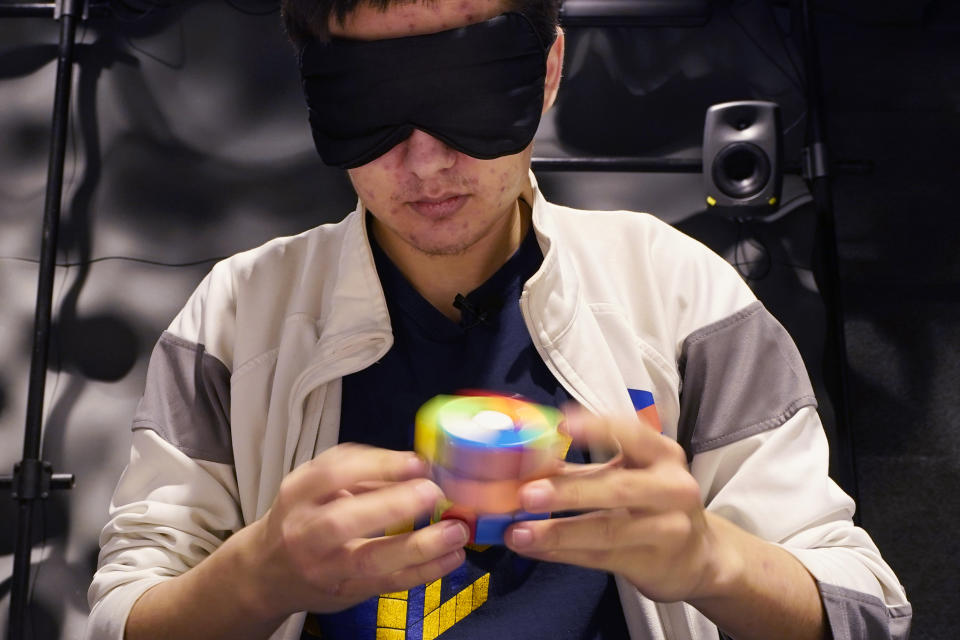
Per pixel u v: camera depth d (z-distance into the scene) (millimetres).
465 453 787
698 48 2957
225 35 2838
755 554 920
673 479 805
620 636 1037
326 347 1095
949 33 3055
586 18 2867
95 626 986
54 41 2816
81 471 2557
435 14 925
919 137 2996
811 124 2848
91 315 2652
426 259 1111
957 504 2773
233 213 2750
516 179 994
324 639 1051
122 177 2742
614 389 1092
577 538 784
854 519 2561
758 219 2875
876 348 2873
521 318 1118
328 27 948
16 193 2717
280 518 823
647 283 1174
